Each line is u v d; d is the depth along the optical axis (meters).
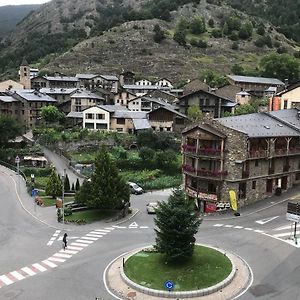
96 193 62.72
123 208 64.75
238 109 123.06
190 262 42.16
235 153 60.94
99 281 40.03
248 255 45.25
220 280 38.53
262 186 65.44
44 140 120.44
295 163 70.19
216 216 60.22
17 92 146.50
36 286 39.22
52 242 51.97
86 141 116.00
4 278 41.06
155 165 101.38
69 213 63.62
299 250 45.91
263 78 180.00
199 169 63.47
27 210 67.69
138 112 130.00
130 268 41.66
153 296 36.75
